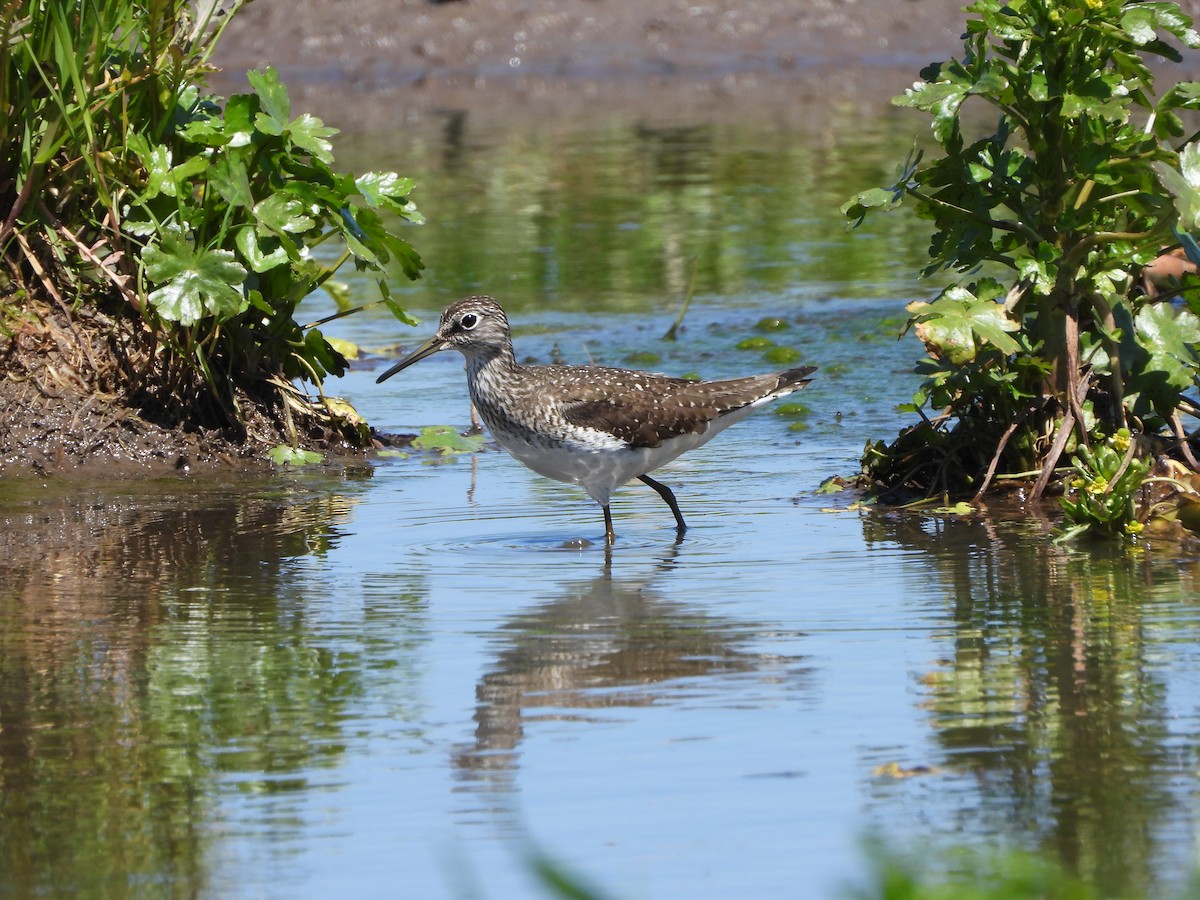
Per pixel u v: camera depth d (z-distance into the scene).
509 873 6.91
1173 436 13.59
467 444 16.22
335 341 20.00
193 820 7.46
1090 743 8.13
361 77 41.16
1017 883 4.59
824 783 7.72
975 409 13.83
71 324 15.30
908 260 24.36
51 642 10.09
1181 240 12.16
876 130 34.69
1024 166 13.07
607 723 8.57
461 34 42.09
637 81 41.38
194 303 14.48
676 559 12.04
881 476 13.98
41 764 8.13
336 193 15.09
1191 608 10.34
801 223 26.75
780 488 14.27
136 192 15.27
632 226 26.69
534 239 25.83
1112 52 12.91
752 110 37.72
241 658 9.76
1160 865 6.77
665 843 7.12
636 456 12.84
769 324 20.52
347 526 13.16
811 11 43.19
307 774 7.98
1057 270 12.93
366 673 9.45
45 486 14.33
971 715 8.55
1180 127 13.16
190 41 15.93
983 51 13.05
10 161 15.24
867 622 10.23
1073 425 13.37
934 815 7.32
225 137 14.82
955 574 11.34
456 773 7.95
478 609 10.76
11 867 7.04
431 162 31.59
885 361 18.62
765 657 9.59
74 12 15.04
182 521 13.27
